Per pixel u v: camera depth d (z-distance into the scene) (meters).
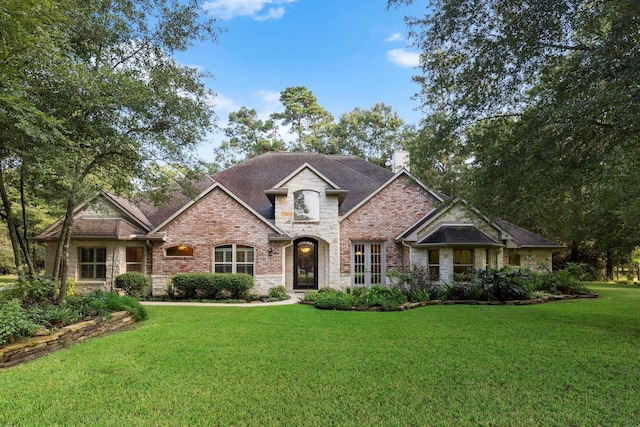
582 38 9.13
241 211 17.84
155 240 17.42
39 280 9.72
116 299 10.61
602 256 30.48
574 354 7.05
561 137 8.67
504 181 9.98
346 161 26.09
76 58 9.59
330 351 7.27
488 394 5.14
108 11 10.72
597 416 4.49
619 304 14.17
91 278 17.23
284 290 17.27
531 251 21.14
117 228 17.09
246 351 7.28
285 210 18.72
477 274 15.36
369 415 4.50
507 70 9.52
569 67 8.91
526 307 13.23
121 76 9.84
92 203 10.97
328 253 18.95
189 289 16.08
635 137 8.18
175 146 11.38
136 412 4.61
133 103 10.38
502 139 10.30
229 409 4.67
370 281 19.44
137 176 11.57
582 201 12.22
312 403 4.84
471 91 10.09
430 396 5.06
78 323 8.48
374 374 5.93
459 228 17.75
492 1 9.38
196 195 13.82
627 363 6.51
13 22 7.03
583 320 10.52
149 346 7.66
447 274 17.14
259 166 23.77
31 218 25.28
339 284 18.78
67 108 9.62
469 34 9.81
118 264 17.06
